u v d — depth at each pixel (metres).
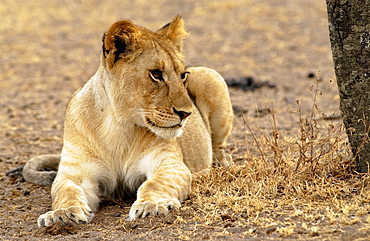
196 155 10.92
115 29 9.24
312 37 30.36
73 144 9.98
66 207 8.77
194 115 11.21
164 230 7.96
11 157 14.46
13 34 34.03
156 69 9.20
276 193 8.96
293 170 9.67
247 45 29.78
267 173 9.67
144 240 7.64
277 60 26.69
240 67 25.88
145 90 9.21
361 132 9.13
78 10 39.84
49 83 24.88
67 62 28.67
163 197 8.84
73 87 24.12
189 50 29.50
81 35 33.91
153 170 9.69
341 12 8.77
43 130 17.44
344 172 9.38
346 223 7.36
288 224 7.59
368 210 7.84
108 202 10.16
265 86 21.91
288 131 14.09
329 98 19.00
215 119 12.19
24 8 40.25
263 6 37.06
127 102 9.39
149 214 8.48
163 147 9.82
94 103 9.96
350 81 8.99
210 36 31.97
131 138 9.88
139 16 37.00
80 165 9.77
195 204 8.98
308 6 36.34
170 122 9.12
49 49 31.11
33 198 10.89
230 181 10.06
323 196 8.62
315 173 9.51
